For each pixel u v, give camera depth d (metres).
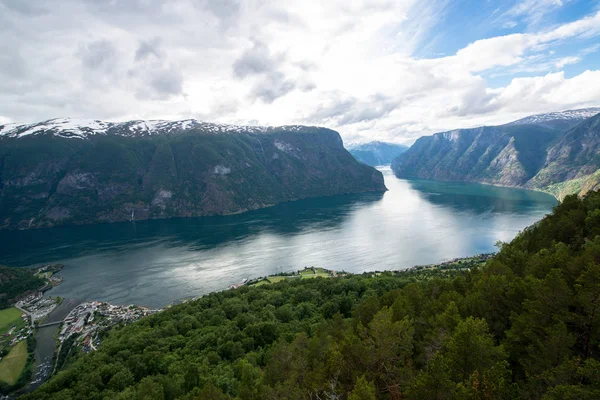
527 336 36.03
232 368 65.38
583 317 33.78
